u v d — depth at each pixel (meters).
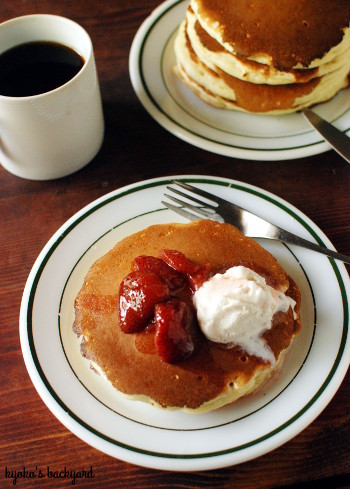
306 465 0.39
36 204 0.50
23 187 0.51
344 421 0.40
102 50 0.58
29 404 0.42
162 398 0.39
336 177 0.51
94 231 0.46
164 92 0.54
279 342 0.40
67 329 0.43
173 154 0.52
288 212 0.47
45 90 0.49
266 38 0.49
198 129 0.52
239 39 0.49
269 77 0.50
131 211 0.47
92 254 0.46
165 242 0.44
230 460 0.38
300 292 0.44
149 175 0.51
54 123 0.47
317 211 0.49
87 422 0.39
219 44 0.50
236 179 0.51
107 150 0.53
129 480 0.39
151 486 0.39
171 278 0.40
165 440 0.39
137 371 0.39
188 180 0.48
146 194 0.48
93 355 0.40
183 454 0.38
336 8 0.50
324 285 0.44
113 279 0.42
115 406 0.40
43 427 0.41
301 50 0.49
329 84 0.52
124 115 0.55
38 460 0.40
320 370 0.40
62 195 0.51
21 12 0.61
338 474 0.39
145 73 0.55
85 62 0.48
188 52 0.53
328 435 0.40
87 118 0.49
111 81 0.57
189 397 0.39
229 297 0.39
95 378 0.41
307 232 0.46
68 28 0.50
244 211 0.47
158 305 0.39
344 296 0.43
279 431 0.38
